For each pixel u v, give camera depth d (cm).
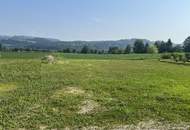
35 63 5450
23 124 2231
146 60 8806
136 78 4225
